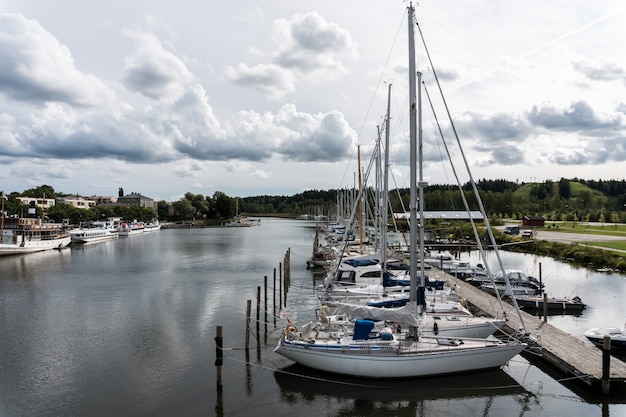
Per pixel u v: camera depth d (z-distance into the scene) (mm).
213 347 30953
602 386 22688
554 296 45750
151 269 68188
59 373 26328
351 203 110250
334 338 26500
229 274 63156
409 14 27578
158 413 21594
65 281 57406
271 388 24234
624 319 38156
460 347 25062
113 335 33688
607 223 162875
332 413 21609
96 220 176375
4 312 40719
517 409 22000
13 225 92125
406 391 23578
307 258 82500
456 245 99625
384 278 38688
